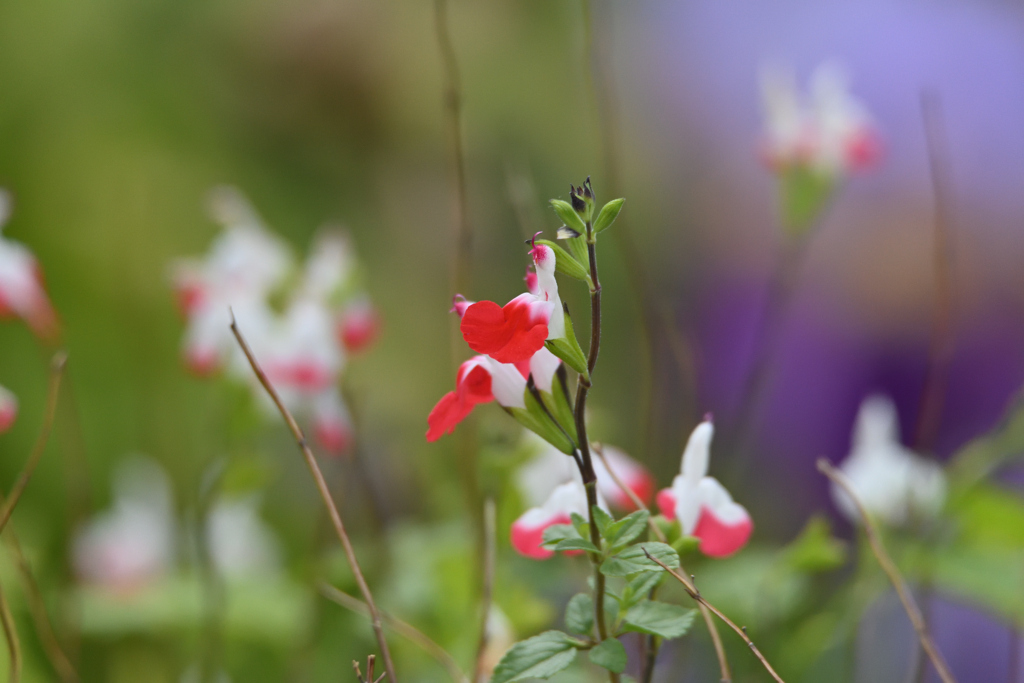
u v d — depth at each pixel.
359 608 1.16
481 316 1.03
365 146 2.43
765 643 1.24
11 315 1.18
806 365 2.45
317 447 1.69
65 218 2.08
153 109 2.24
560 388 1.04
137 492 1.51
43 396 1.89
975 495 1.28
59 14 2.21
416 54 2.36
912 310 2.39
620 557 1.04
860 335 2.40
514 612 1.21
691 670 1.26
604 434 1.35
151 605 1.40
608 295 2.31
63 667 1.15
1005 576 1.26
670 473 1.24
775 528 2.14
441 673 1.25
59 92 2.18
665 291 2.36
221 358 1.26
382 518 1.28
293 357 1.26
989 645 1.39
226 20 2.32
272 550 1.58
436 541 1.37
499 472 1.20
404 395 2.14
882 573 1.24
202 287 1.28
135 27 2.28
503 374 1.04
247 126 2.33
